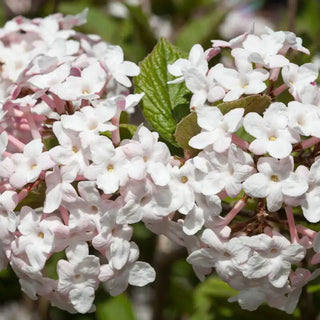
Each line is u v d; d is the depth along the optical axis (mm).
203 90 358
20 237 347
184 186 344
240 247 339
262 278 344
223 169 343
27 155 350
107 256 346
